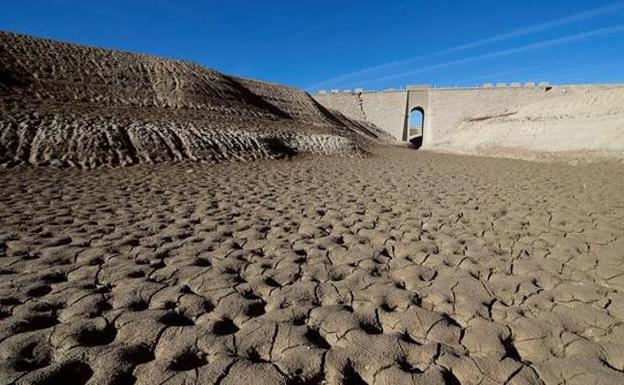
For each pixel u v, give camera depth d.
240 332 2.86
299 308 3.27
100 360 2.46
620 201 8.00
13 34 26.44
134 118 18.05
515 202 8.09
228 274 3.99
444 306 3.44
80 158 12.11
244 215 6.73
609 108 22.95
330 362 2.53
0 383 2.20
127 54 31.70
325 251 4.84
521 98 54.69
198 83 30.78
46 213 6.29
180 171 12.22
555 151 21.27
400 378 2.40
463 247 5.04
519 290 3.73
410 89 61.31
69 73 24.61
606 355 2.69
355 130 49.09
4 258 4.21
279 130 24.83
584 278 4.06
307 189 9.79
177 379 2.32
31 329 2.85
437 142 36.78
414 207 7.63
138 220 6.11
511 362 2.57
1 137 11.88
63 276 3.87
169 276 3.89
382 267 4.37
